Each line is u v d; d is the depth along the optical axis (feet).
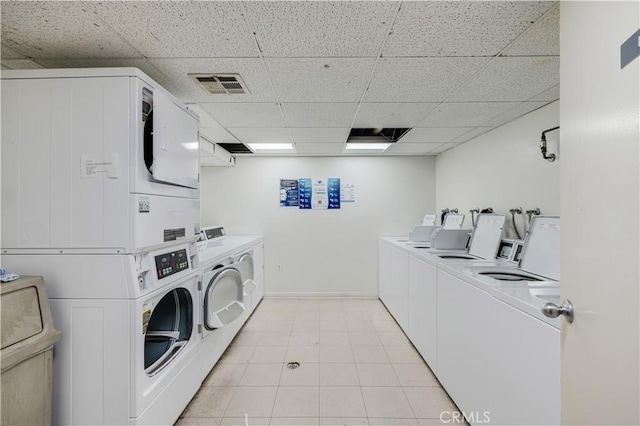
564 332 3.04
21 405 3.71
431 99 7.02
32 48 4.81
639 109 2.14
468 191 11.13
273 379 7.20
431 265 7.46
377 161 14.14
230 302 7.91
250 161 14.08
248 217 14.10
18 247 4.41
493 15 3.98
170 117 5.26
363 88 6.43
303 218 14.12
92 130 4.41
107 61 5.25
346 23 4.17
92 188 4.40
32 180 4.40
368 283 14.17
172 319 6.28
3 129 4.40
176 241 5.66
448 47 4.80
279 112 7.95
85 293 4.39
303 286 14.14
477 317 5.17
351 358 8.25
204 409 6.11
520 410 4.02
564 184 3.02
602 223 2.52
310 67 5.49
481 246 8.90
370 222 14.14
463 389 5.66
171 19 4.06
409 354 8.48
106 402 4.35
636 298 2.19
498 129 9.27
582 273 2.77
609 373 2.45
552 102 7.11
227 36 4.49
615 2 2.36
